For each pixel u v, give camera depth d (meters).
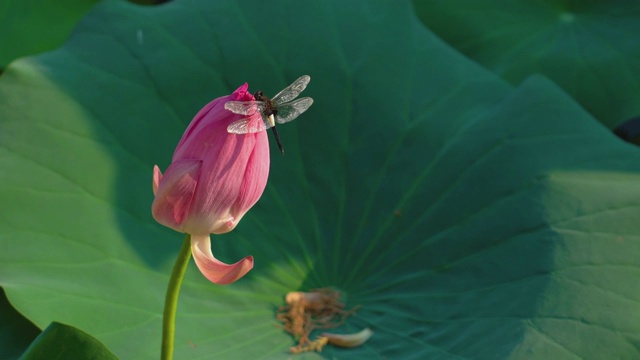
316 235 1.84
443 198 1.86
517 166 1.86
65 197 1.75
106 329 1.67
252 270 1.79
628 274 1.72
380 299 1.80
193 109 1.88
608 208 1.78
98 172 1.78
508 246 1.79
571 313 1.69
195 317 1.72
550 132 1.89
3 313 1.73
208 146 1.50
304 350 1.72
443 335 1.74
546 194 1.81
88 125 1.81
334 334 1.74
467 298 1.77
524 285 1.75
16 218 1.72
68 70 1.85
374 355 1.73
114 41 1.89
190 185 1.50
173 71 1.89
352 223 1.86
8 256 1.69
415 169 1.89
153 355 1.67
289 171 1.88
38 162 1.76
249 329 1.74
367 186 1.88
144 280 1.73
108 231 1.75
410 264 1.82
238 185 1.51
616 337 1.67
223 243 1.80
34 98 1.80
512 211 1.82
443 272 1.80
